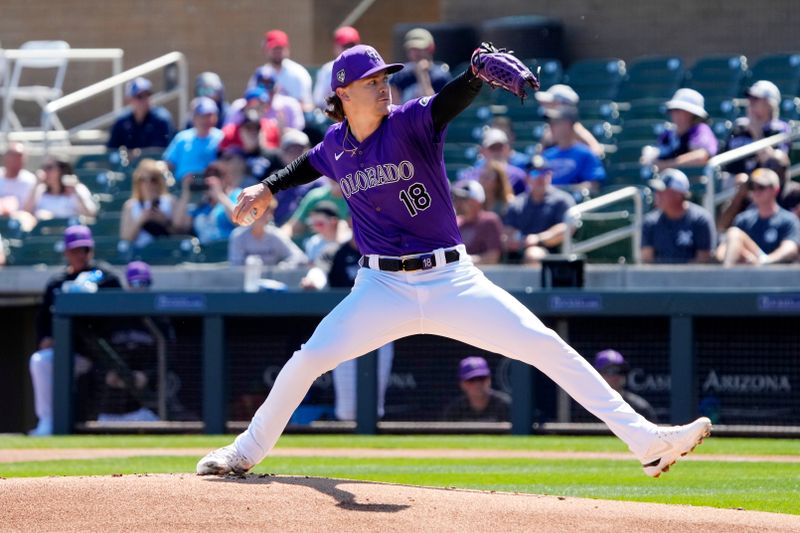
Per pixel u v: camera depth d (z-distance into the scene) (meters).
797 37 60.00
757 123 46.09
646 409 35.53
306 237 45.41
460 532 15.98
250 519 16.38
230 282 43.16
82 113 69.44
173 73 65.44
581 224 42.19
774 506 21.06
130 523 16.31
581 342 35.97
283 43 54.75
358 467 28.38
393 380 37.00
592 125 52.06
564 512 17.06
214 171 48.12
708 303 34.72
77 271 40.75
